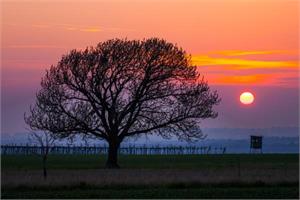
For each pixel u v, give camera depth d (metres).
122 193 63.31
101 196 61.16
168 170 98.94
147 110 130.12
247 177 77.50
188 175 82.19
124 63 129.38
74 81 129.12
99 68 128.88
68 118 128.38
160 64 130.00
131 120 130.50
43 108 127.75
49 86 129.00
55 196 61.28
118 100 129.75
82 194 62.66
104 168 115.69
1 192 64.88
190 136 130.88
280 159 158.75
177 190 66.19
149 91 130.12
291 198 59.34
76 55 129.88
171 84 130.50
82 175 85.00
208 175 81.81
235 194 62.25
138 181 73.38
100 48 131.00
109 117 129.62
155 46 130.88
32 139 101.94
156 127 130.38
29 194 63.22
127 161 154.00
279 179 75.06
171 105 130.12
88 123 128.38
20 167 117.31
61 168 114.88
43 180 74.25
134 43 131.12
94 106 129.88
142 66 130.00
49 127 126.75
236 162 139.88
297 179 75.12
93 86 128.75
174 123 130.12
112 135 129.12
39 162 145.00
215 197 60.16
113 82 129.75
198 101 130.12
